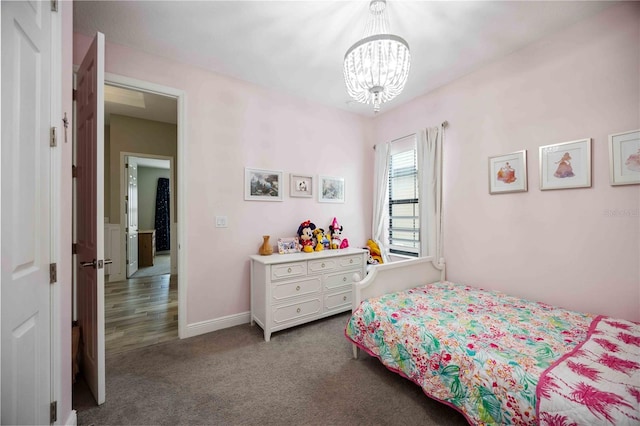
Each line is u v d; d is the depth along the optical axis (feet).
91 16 6.14
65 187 4.37
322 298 9.04
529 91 7.23
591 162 6.15
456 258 9.04
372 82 5.36
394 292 7.62
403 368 5.41
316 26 6.51
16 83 3.01
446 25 6.42
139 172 24.29
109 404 5.20
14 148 2.99
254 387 5.74
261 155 9.53
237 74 8.80
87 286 5.71
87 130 5.56
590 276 6.21
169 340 7.88
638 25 5.55
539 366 3.94
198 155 8.31
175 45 7.28
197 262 8.28
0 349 2.68
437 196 9.36
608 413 3.09
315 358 6.89
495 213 8.00
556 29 6.61
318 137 10.98
